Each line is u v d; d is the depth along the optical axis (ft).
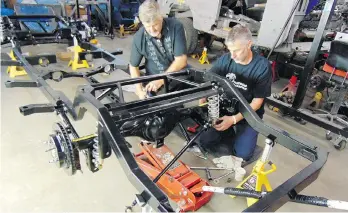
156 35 7.30
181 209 5.57
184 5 15.57
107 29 20.90
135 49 8.07
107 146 3.96
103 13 20.86
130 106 4.00
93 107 3.78
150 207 3.02
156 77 5.40
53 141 4.43
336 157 8.30
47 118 9.09
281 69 14.71
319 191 6.82
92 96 4.10
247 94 7.19
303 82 9.32
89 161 4.51
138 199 2.87
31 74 7.38
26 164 6.97
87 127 8.74
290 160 7.96
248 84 6.98
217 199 6.37
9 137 7.98
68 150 4.27
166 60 8.14
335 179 7.31
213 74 5.32
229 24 13.34
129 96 10.80
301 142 4.00
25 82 7.44
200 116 5.62
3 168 6.79
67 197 6.09
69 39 13.05
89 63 13.93
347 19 12.79
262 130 4.67
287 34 10.49
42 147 7.64
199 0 13.64
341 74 8.78
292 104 9.86
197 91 4.79
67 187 6.37
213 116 5.26
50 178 6.58
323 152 3.72
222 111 6.19
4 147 7.54
